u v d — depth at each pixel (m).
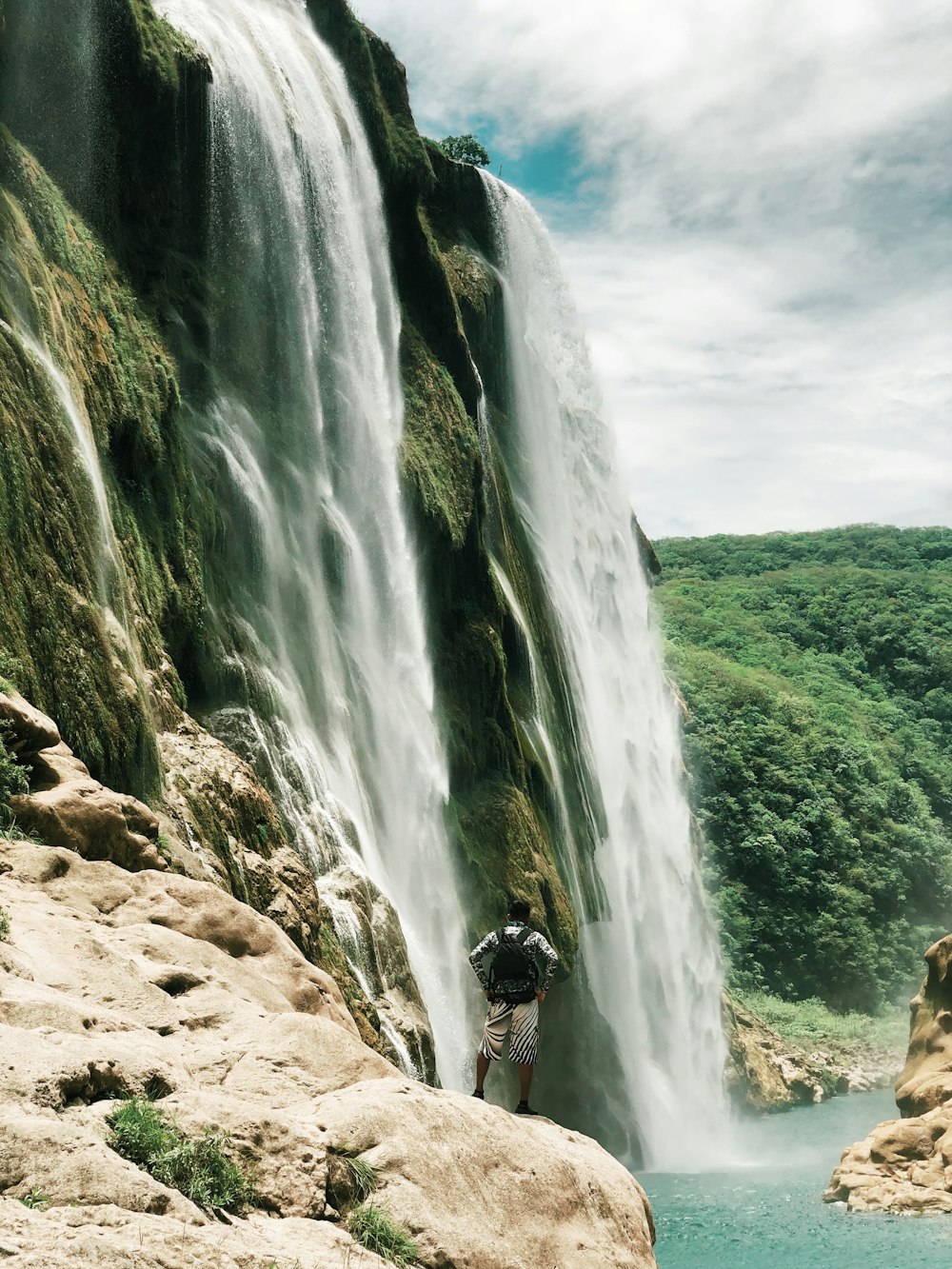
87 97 24.02
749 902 75.56
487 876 30.48
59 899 11.01
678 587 131.12
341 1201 6.98
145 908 11.35
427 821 29.25
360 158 33.62
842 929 75.19
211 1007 9.11
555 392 44.66
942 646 113.75
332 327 31.06
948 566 137.50
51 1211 5.35
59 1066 6.41
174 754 19.27
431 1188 7.37
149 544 21.75
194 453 24.91
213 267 27.81
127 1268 5.10
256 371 28.30
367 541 30.34
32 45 22.72
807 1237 24.66
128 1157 6.16
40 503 16.94
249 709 22.97
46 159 23.00
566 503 44.00
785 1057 57.25
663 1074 42.97
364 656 28.95
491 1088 29.38
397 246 35.16
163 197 26.70
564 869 35.59
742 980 70.44
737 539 156.25
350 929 22.20
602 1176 9.17
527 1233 7.78
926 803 92.25
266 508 26.53
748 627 117.12
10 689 13.90
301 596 27.00
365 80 34.97
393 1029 21.73
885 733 100.19
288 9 34.41
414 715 30.03
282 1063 8.35
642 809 45.19
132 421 21.86
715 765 80.44
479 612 33.78
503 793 32.38
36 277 19.45
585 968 37.09
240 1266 5.65
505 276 42.16
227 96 28.36
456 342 35.94
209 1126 6.65
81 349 20.75
